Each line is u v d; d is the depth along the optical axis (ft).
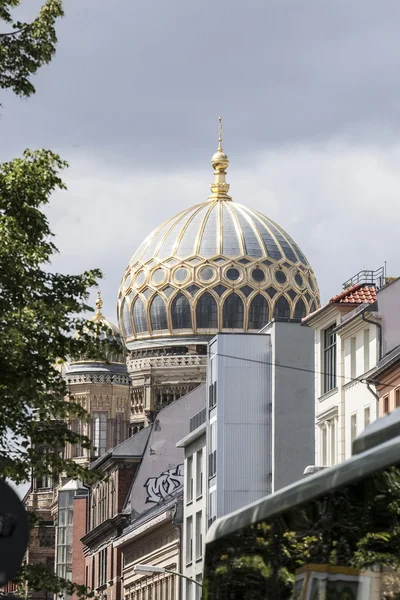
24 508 103.45
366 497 88.69
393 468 85.15
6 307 205.77
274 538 98.22
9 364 205.46
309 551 93.91
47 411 213.46
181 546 593.42
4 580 102.73
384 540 88.38
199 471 579.07
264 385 532.73
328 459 426.10
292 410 513.86
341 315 420.77
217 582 106.42
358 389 403.13
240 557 103.04
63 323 207.72
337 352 420.36
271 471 529.45
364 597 89.25
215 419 538.06
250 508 102.12
